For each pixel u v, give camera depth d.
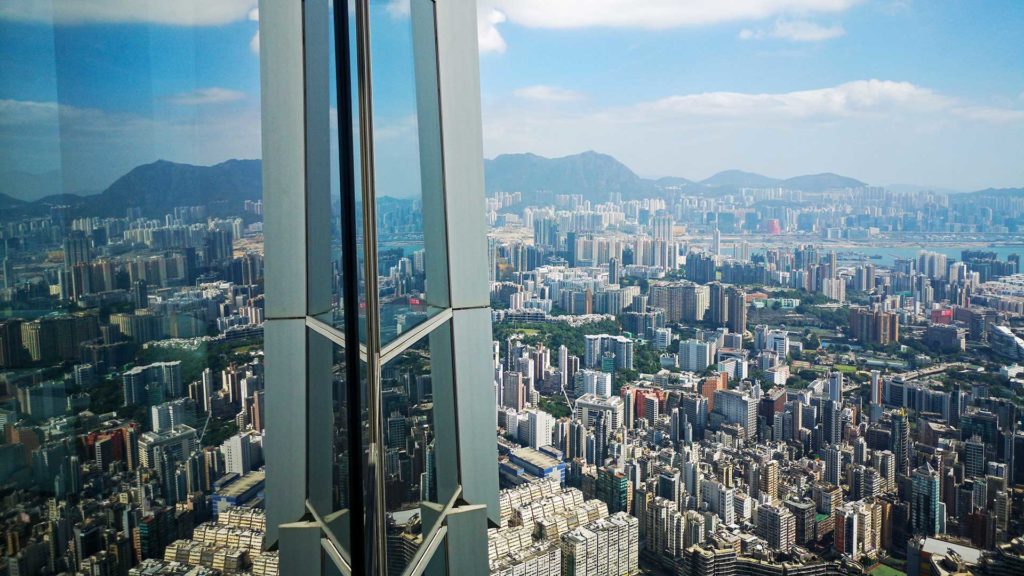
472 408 3.67
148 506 1.07
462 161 3.72
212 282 1.21
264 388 1.21
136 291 1.07
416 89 2.79
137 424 1.06
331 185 1.16
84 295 0.98
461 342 3.70
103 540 1.00
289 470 1.17
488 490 3.67
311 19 1.17
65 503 0.94
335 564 1.18
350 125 1.27
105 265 1.02
